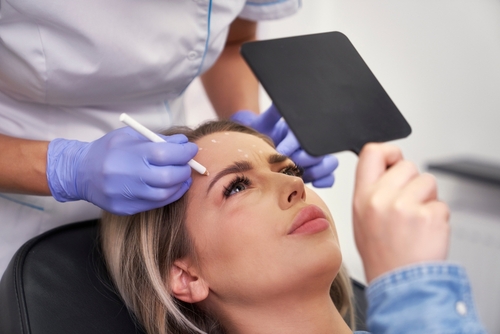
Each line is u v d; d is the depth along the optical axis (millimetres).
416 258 618
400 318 590
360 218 677
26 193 1114
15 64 1070
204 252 1042
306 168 1339
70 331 1024
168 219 1099
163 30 1111
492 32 2217
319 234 978
